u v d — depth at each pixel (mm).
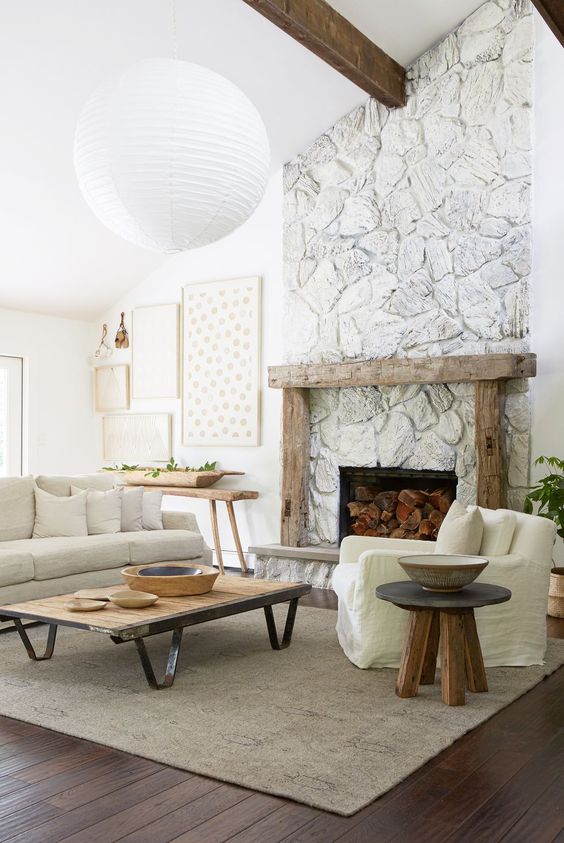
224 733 2773
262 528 6551
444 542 3738
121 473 6855
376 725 2855
